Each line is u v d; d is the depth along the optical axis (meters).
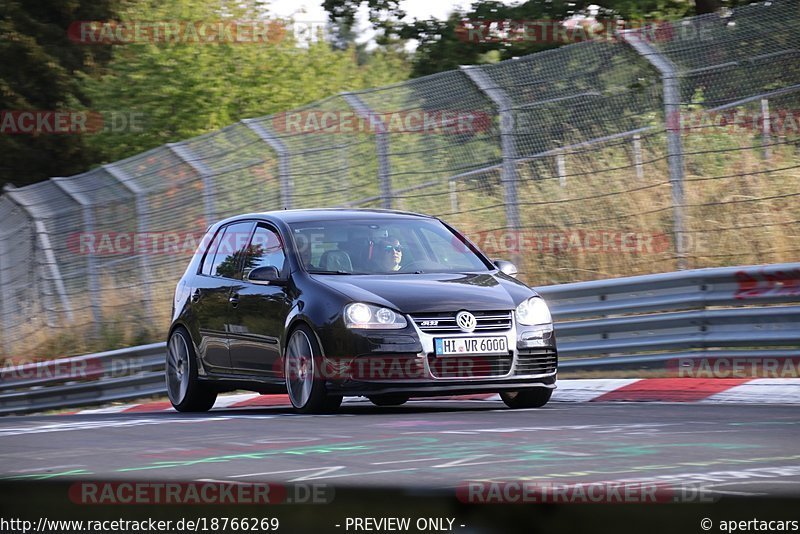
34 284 70.19
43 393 57.78
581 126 46.28
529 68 46.62
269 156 53.16
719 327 36.22
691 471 15.30
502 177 45.88
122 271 63.59
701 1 83.00
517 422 23.98
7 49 128.75
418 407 33.41
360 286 29.69
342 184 50.56
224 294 34.16
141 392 53.28
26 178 125.44
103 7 141.38
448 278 30.91
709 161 48.44
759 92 43.44
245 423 26.16
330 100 50.62
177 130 102.31
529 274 48.66
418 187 48.44
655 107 44.75
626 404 30.02
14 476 16.97
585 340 39.59
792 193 46.44
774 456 16.94
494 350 28.97
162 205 59.88
